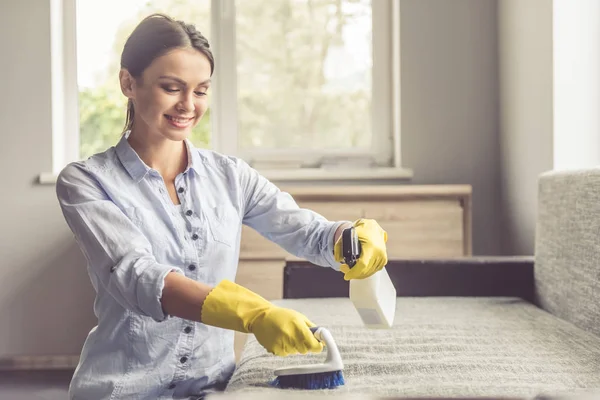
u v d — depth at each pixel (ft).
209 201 4.58
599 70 8.51
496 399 2.61
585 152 8.56
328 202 9.52
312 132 11.51
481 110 10.87
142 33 4.19
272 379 4.18
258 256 9.05
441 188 9.52
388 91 11.39
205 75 4.24
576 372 4.26
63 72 11.50
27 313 11.11
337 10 11.43
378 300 4.15
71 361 11.13
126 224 4.05
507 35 10.29
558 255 6.40
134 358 4.31
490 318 6.13
